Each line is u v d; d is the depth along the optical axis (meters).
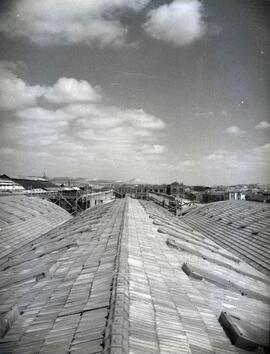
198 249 15.30
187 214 40.50
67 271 9.29
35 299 7.67
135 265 8.74
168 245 13.71
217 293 9.10
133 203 33.12
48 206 35.12
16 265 13.55
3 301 8.04
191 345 5.29
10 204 28.62
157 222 20.11
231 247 21.09
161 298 6.91
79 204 50.44
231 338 6.13
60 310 6.48
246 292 10.16
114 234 13.10
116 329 4.87
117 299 5.98
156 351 4.68
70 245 13.09
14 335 5.82
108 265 8.60
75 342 4.90
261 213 27.05
